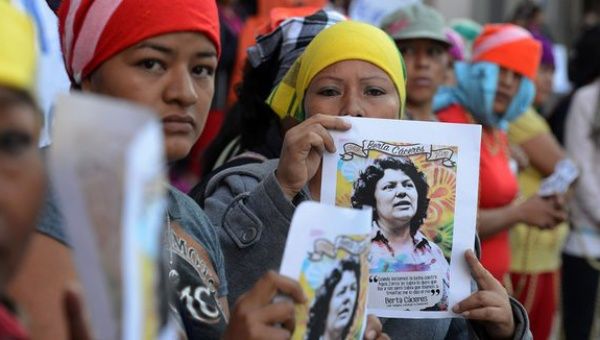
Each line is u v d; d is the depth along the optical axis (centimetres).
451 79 531
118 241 129
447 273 252
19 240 131
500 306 251
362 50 276
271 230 253
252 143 344
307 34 338
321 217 201
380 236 250
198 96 231
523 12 1019
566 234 591
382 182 251
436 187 253
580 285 607
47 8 308
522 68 516
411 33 471
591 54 629
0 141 129
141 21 223
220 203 272
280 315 196
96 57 226
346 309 207
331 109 277
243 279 253
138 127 127
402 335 262
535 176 601
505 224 488
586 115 612
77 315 148
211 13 232
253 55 345
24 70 131
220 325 218
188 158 690
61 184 129
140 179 128
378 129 253
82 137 128
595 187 601
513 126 589
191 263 223
